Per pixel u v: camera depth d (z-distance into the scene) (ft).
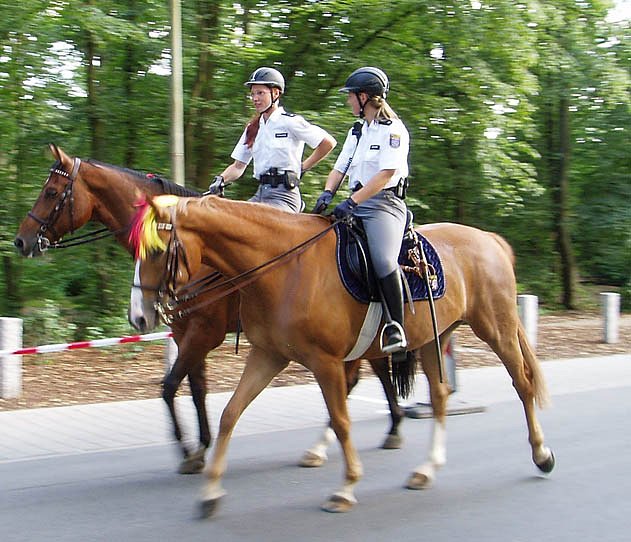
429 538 16.44
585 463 22.30
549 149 66.44
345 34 47.88
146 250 16.02
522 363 21.70
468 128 48.16
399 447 24.14
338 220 18.31
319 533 16.70
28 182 42.63
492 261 21.65
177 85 33.14
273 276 17.47
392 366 22.31
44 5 38.27
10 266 43.52
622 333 51.93
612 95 57.77
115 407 28.76
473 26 46.68
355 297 18.04
